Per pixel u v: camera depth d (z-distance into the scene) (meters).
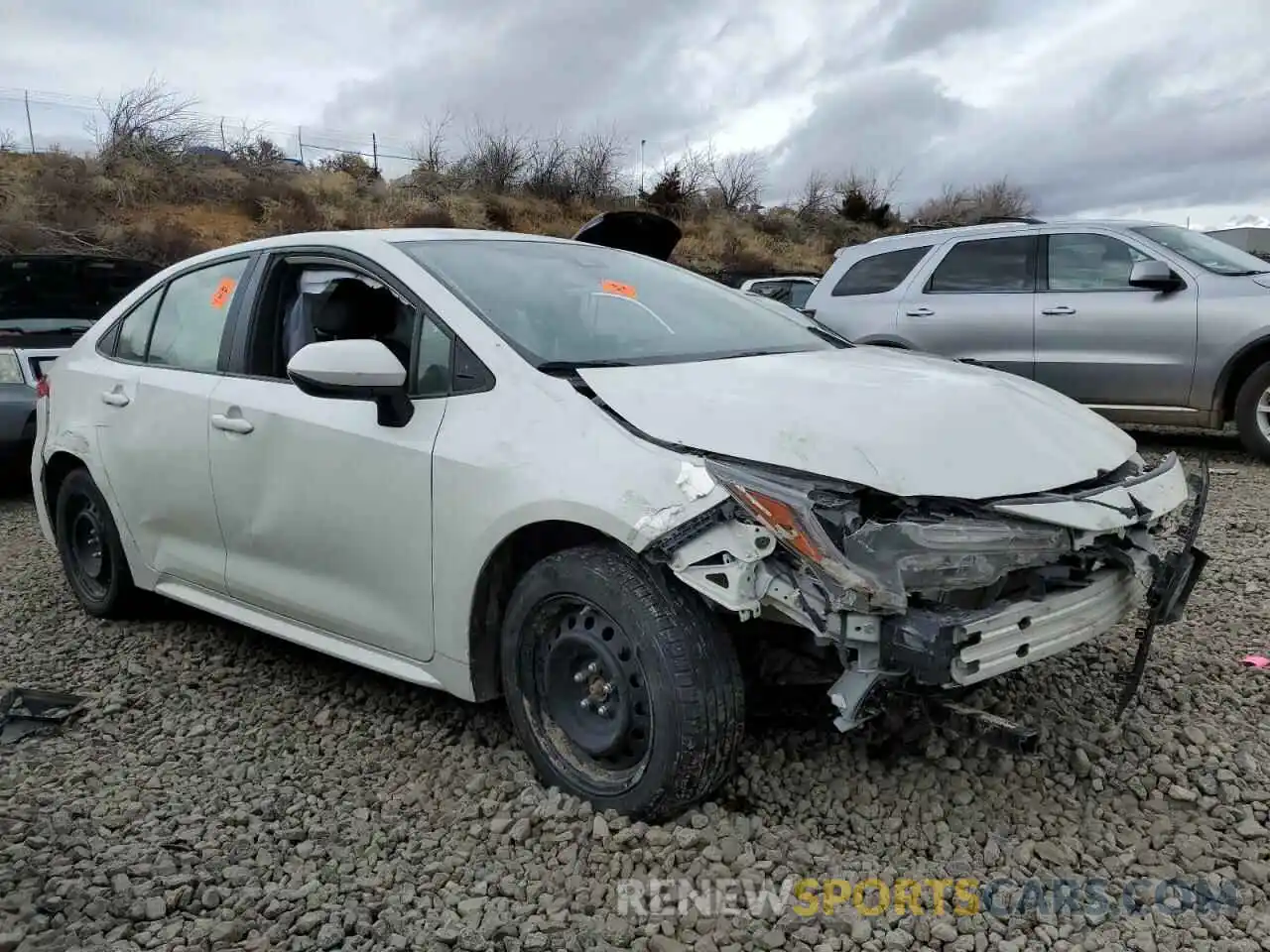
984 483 2.77
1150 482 3.11
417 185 33.31
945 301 8.77
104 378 4.72
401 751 3.52
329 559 3.61
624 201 37.47
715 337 3.81
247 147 31.03
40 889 2.66
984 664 2.60
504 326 3.38
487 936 2.49
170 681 4.20
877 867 2.77
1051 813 3.01
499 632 3.27
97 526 4.82
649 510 2.70
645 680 2.81
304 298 3.91
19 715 3.80
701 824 2.89
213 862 2.84
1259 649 4.15
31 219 21.52
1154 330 7.77
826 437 2.77
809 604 2.58
